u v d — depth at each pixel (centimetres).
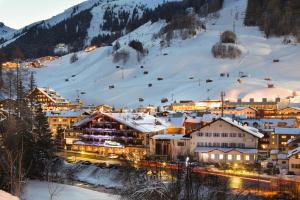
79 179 7012
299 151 6322
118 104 17512
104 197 5859
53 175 6812
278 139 8062
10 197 1159
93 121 9088
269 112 11925
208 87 17238
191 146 7638
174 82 19412
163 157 7656
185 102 14738
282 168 6688
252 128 8019
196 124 9375
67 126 11162
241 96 15712
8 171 4519
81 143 9000
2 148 5050
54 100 15412
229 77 19100
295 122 9394
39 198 5381
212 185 5278
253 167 6769
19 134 6462
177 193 3894
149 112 11775
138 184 4556
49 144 7381
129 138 8494
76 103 15962
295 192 5547
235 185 5812
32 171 6412
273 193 5541
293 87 17000
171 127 9356
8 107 9325
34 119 8462
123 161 7656
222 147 7425
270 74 19575
